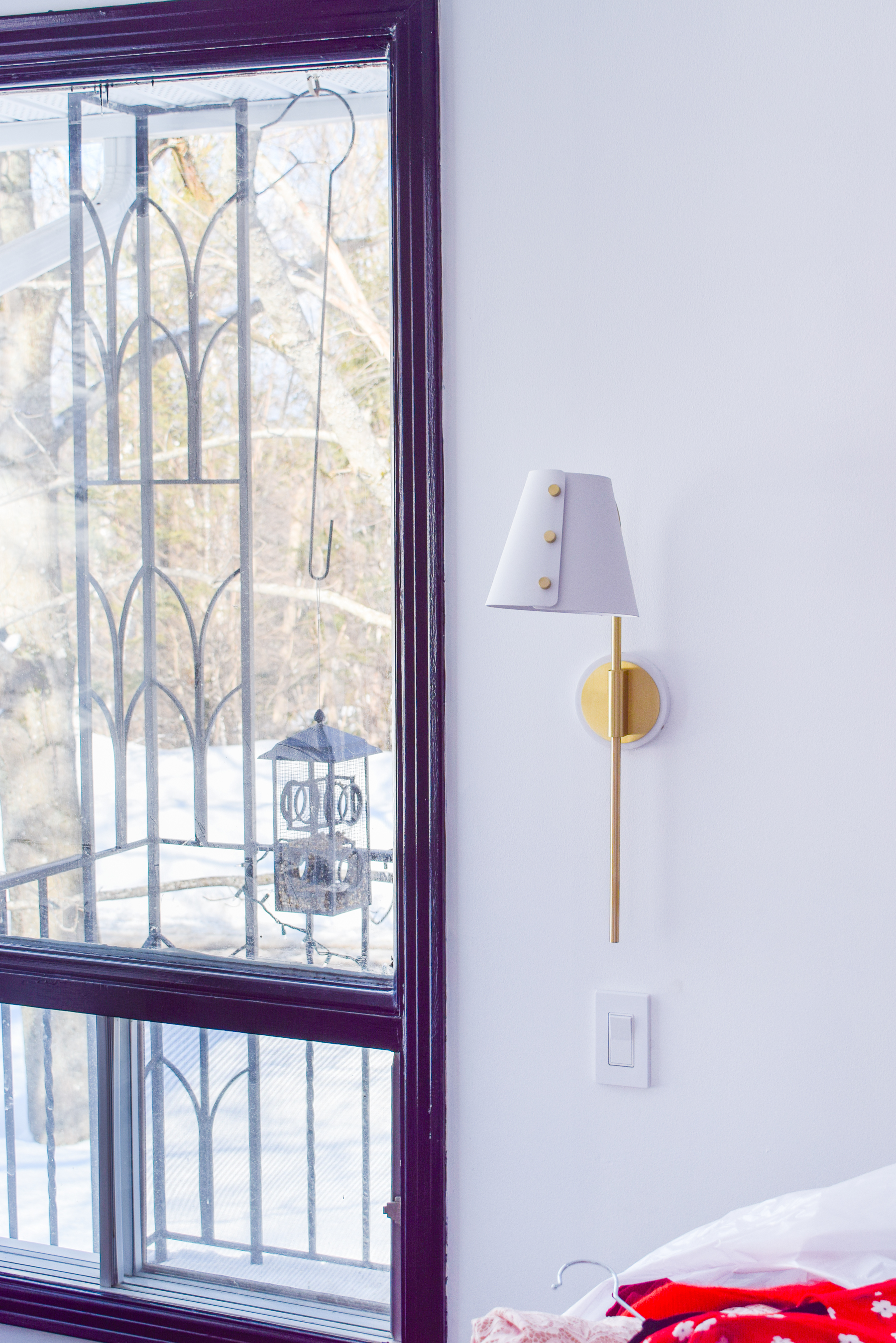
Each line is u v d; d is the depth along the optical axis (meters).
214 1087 1.45
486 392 1.23
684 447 1.17
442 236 1.23
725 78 1.13
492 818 1.26
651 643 1.20
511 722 1.25
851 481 1.13
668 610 1.19
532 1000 1.26
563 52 1.18
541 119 1.19
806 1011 1.18
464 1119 1.29
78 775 1.47
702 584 1.18
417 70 1.22
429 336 1.23
